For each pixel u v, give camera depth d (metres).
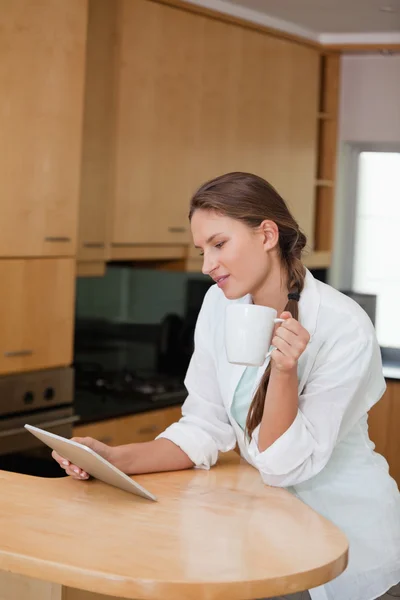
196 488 1.85
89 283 4.77
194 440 2.00
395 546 2.02
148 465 1.94
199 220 1.89
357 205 5.82
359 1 4.47
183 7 4.34
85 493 1.79
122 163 4.13
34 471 3.63
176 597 1.35
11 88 3.43
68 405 3.80
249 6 4.62
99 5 3.97
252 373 2.00
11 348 3.51
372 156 5.77
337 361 1.88
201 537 1.55
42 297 3.63
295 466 1.81
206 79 4.52
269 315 1.71
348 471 1.99
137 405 4.08
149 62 4.21
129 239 4.20
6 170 3.43
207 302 2.14
